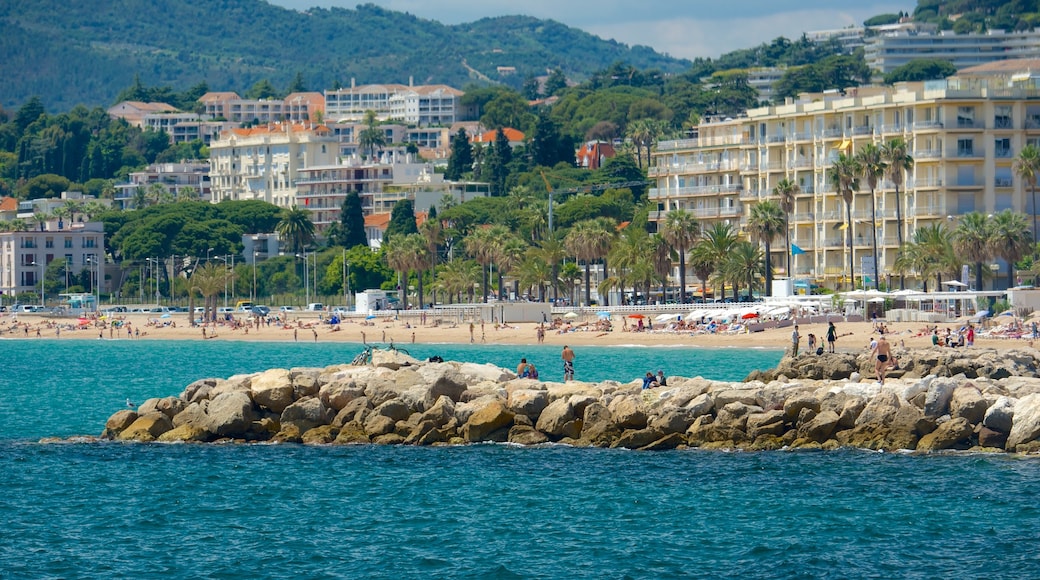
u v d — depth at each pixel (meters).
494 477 137.25
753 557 108.38
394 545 113.25
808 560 107.06
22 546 113.62
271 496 130.88
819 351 189.38
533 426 156.50
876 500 124.69
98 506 127.88
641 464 142.12
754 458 143.50
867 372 167.62
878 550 109.62
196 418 162.00
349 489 133.25
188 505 127.88
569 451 149.75
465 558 109.12
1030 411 141.88
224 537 116.31
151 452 153.25
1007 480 130.12
